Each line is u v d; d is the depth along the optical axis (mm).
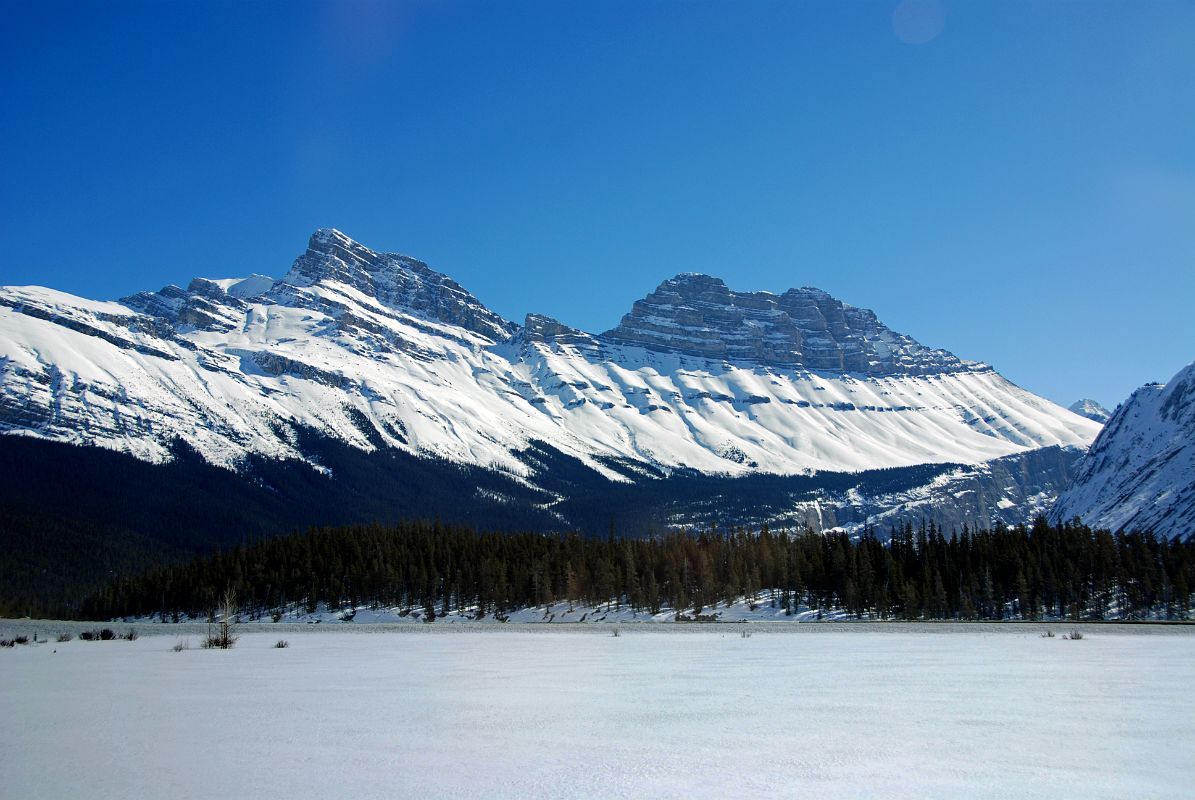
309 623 148375
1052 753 21438
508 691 36188
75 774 19266
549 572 167500
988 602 142625
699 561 168000
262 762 20547
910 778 18641
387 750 22094
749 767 19844
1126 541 166500
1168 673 43219
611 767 19859
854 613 144250
